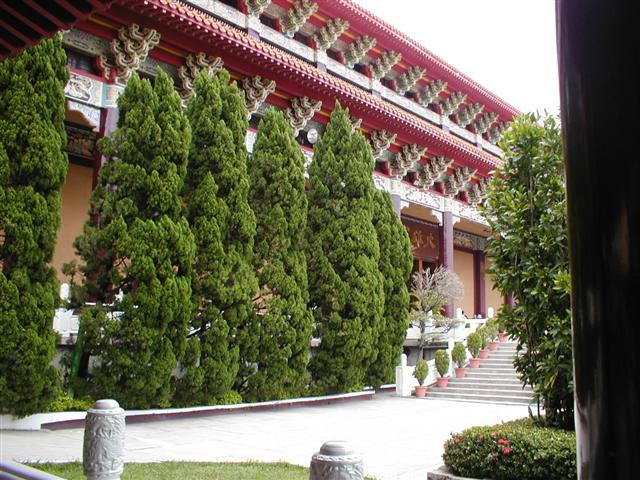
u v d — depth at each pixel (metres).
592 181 1.45
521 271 11.08
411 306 35.03
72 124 24.88
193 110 19.61
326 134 24.42
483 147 45.75
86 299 16.47
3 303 13.72
